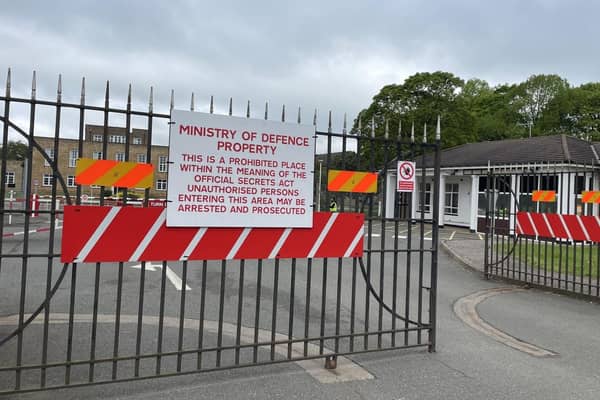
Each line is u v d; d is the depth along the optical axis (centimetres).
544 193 1006
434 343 552
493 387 454
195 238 424
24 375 436
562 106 5234
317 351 542
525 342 612
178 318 658
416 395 429
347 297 840
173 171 412
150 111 400
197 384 430
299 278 1009
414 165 532
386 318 711
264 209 450
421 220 541
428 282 1021
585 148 2552
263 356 518
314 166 471
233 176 435
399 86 3884
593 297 862
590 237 873
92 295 787
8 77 351
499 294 920
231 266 1136
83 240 385
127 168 391
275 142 453
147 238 406
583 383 473
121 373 451
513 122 5656
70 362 384
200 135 421
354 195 541
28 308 696
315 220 473
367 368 491
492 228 1097
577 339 629
